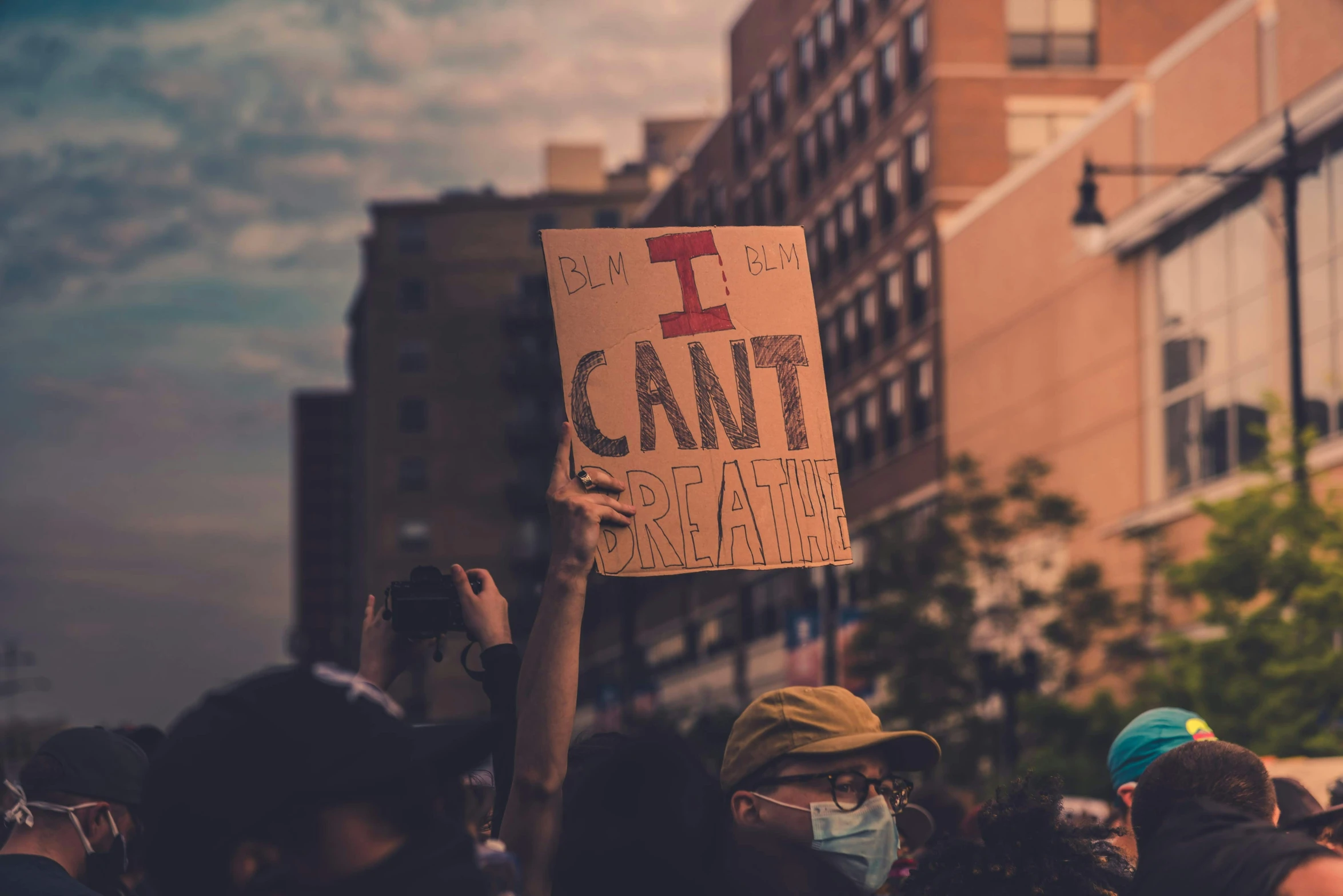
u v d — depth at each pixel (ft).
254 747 6.98
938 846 12.16
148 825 7.09
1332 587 60.18
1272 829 10.34
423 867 7.06
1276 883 9.84
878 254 157.99
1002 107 146.41
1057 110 146.82
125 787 14.61
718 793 8.55
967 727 91.40
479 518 311.06
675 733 8.75
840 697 11.59
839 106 171.32
